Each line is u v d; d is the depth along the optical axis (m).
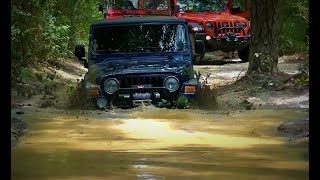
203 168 5.63
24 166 5.71
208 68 18.78
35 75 14.78
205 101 10.05
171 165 5.75
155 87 9.56
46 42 16.83
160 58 10.42
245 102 10.57
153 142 6.91
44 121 8.41
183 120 8.52
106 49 10.62
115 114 9.09
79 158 6.07
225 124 8.19
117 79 9.59
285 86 11.68
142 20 10.85
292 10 21.50
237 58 23.05
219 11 21.00
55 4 18.84
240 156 6.14
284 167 5.67
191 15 20.52
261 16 13.49
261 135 7.36
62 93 12.62
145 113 9.13
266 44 13.47
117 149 6.52
